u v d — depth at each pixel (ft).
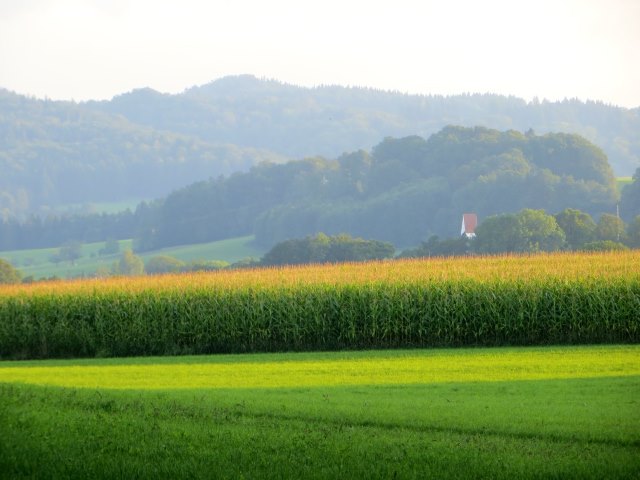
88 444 146.72
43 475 132.98
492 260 461.78
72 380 250.98
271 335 362.12
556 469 129.90
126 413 170.81
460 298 347.56
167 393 202.08
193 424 161.17
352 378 239.09
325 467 133.59
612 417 163.73
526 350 309.63
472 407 175.83
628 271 369.91
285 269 449.48
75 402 181.37
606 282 345.92
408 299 351.25
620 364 256.32
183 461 137.18
